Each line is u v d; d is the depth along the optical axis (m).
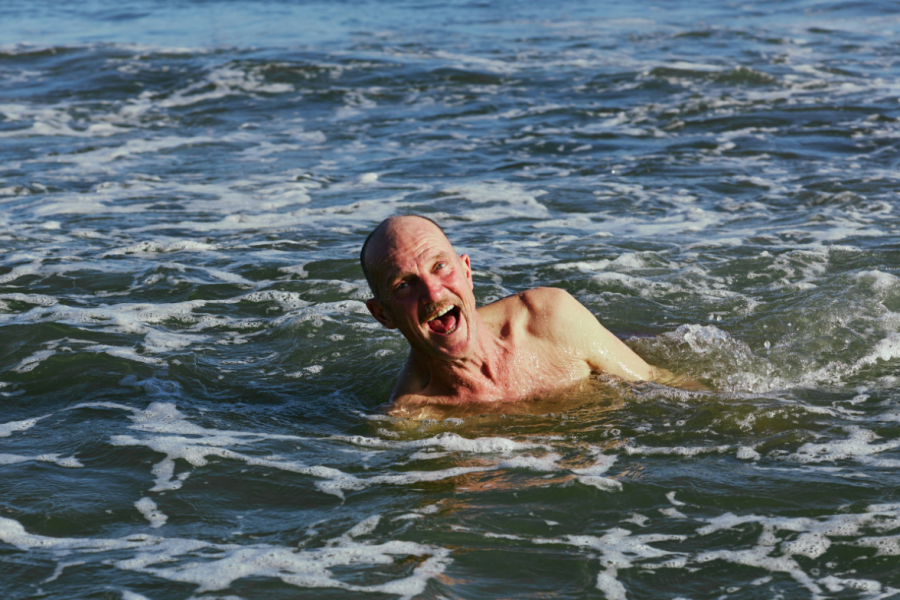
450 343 4.88
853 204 9.14
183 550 3.61
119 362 5.88
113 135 13.42
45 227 9.25
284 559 3.52
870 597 3.13
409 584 3.31
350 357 6.04
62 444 4.68
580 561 3.45
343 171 11.36
